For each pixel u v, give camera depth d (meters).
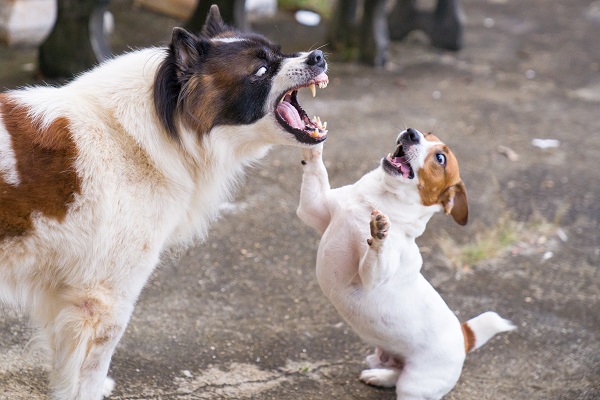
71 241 3.73
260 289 5.65
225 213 6.64
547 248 6.61
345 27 10.49
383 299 4.22
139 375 4.55
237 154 4.24
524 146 8.52
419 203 4.22
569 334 5.44
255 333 5.12
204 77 3.88
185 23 9.73
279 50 4.08
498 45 11.96
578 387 4.83
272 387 4.61
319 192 4.41
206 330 5.09
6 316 4.95
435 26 11.40
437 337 4.28
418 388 4.26
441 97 9.72
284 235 6.43
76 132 3.72
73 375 3.93
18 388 4.30
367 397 4.62
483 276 6.11
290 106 4.12
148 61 4.01
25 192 3.58
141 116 3.90
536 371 5.00
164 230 4.01
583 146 8.66
